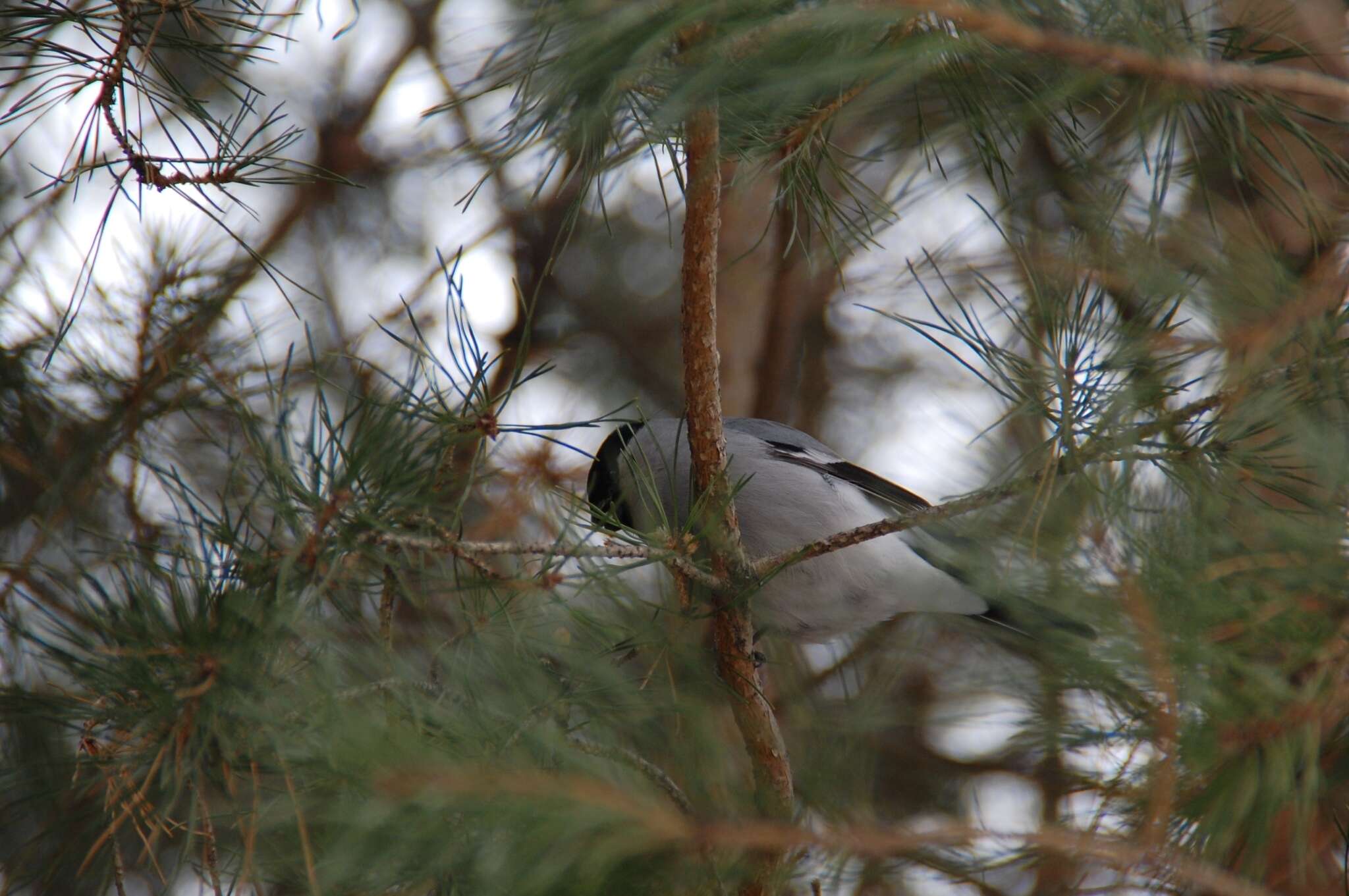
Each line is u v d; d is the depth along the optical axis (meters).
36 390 6.53
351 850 3.01
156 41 4.36
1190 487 3.80
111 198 4.28
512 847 3.16
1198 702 3.54
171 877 3.29
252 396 6.34
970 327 3.90
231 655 3.24
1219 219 4.14
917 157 5.39
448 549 3.69
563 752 3.40
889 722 5.85
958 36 3.26
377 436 3.55
